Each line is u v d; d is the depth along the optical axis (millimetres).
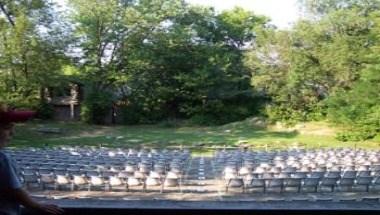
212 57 55406
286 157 23312
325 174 15992
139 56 54156
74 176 15516
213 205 3178
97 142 39375
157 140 40562
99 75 54094
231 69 55750
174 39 55219
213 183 17078
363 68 41656
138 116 55656
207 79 54500
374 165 18766
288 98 50250
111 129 49969
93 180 15477
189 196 14742
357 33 44812
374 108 38938
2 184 2684
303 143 39000
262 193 15227
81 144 37906
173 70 56500
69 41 42875
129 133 46531
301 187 15492
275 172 16281
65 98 56969
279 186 15320
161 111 56406
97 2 52875
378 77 37875
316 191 15539
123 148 35250
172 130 49562
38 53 38844
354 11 44500
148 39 55625
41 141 39469
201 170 20219
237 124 52375
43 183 15492
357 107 39750
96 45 53812
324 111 48750
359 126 39906
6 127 2846
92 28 53312
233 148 36031
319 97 49500
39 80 39750
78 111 56562
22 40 37688
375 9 45438
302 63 47156
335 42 44281
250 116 54750
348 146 37094
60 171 16484
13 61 38312
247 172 16875
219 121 55188
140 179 15539
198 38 59656
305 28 46812
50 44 40250
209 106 55312
